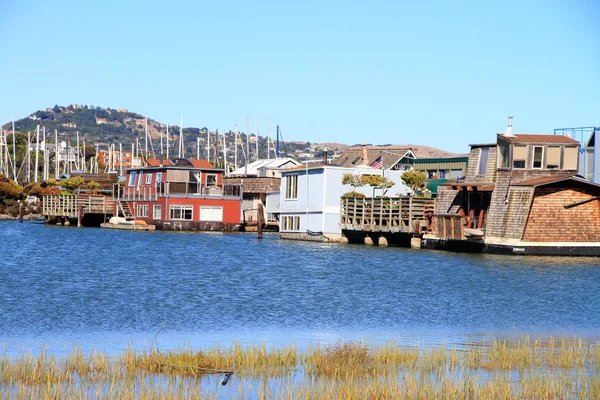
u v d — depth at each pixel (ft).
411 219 419.33
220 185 635.25
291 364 142.72
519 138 370.73
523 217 355.97
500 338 175.63
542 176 369.91
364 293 249.14
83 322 189.06
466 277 289.94
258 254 395.75
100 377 129.59
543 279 282.77
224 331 181.27
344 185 490.49
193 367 136.05
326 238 484.33
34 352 152.56
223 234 591.78
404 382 125.59
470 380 125.59
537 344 167.63
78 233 582.76
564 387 125.59
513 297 240.94
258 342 168.04
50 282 267.39
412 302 230.68
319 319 199.82
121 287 256.52
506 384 124.57
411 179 480.23
